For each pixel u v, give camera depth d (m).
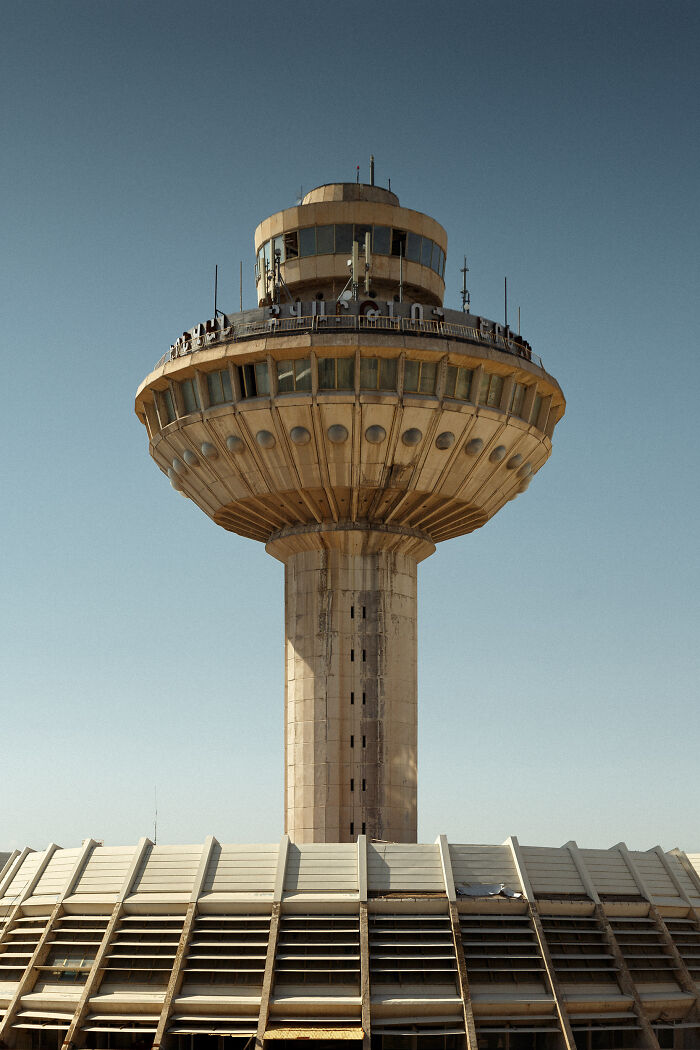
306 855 56.41
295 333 65.19
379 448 65.44
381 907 53.91
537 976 52.81
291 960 51.53
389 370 64.94
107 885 57.69
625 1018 52.47
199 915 54.47
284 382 65.31
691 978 56.28
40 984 54.72
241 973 51.97
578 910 56.75
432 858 56.94
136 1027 50.84
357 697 68.69
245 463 67.31
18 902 59.59
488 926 54.59
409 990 51.06
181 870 57.06
